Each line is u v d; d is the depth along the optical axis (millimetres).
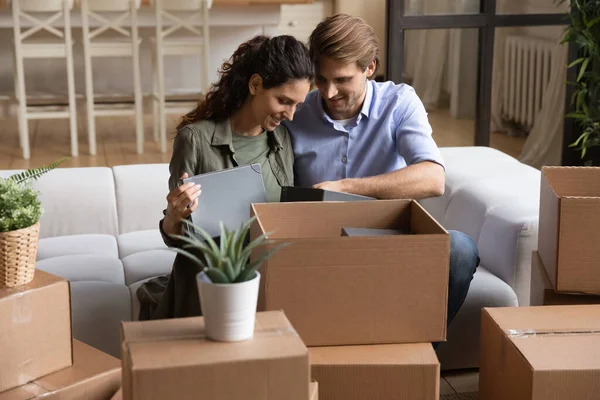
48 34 6895
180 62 7254
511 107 5262
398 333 2066
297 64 2393
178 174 2488
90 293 2775
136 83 6051
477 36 5117
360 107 2760
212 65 7102
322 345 2057
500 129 5285
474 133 5258
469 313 2803
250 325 1664
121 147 6355
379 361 2004
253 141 2580
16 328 2080
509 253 2848
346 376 1999
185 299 2400
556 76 5266
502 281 2871
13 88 7145
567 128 5297
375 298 2033
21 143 5949
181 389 1559
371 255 2006
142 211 3447
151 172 3520
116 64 7254
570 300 2424
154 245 3266
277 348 1622
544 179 2521
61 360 2191
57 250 3193
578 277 2346
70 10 6156
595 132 5109
